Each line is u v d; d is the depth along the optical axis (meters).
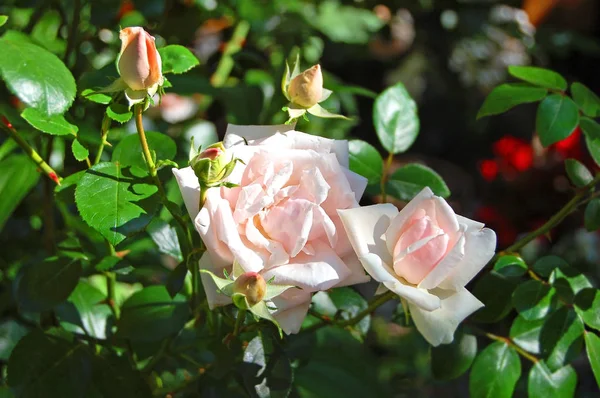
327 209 0.61
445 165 2.12
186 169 0.60
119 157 0.66
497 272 0.70
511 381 0.70
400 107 0.74
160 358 0.74
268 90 1.05
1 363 0.84
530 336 0.71
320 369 0.92
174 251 0.70
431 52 1.51
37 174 0.78
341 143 0.64
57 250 0.75
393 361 1.29
